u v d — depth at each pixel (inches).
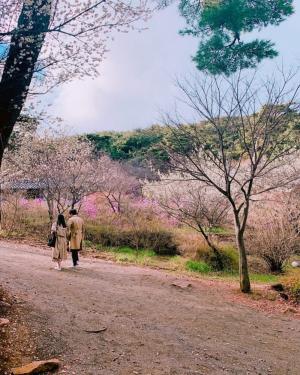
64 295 335.6
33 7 217.0
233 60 352.5
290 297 428.1
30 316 262.8
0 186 808.9
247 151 446.3
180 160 490.0
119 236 745.0
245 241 694.5
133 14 225.5
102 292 369.4
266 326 335.0
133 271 514.6
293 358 265.0
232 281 542.0
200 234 753.6
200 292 430.6
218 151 494.0
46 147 829.2
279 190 680.4
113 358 222.1
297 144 490.3
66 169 813.9
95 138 2171.5
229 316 350.9
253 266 647.8
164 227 784.3
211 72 364.5
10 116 239.0
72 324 265.0
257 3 327.9
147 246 730.2
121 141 2048.5
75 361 211.2
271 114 445.7
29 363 196.1
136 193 1375.5
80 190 864.9
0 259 470.9
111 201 1043.9
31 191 1051.9
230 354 256.1
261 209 696.4
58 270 453.1
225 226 894.4
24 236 732.7
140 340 257.3
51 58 229.8
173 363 226.8
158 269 580.4
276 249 630.5
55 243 458.3
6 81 233.8
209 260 640.4
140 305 344.2
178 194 760.3
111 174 1204.5
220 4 323.9
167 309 345.1
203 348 260.1
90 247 716.0
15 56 226.8
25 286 341.4
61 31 221.3
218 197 733.9
